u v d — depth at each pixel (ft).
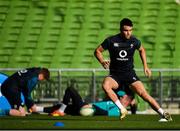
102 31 245.24
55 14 252.01
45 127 89.86
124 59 110.52
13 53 236.22
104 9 253.44
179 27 248.11
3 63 233.35
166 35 244.22
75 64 231.50
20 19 250.78
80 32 244.42
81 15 251.60
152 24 248.32
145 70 112.16
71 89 137.08
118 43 110.42
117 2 255.70
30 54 235.81
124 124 99.25
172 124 99.60
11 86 126.52
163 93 174.81
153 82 174.91
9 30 246.27
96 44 239.91
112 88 110.73
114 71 111.04
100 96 172.24
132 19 249.75
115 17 250.78
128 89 113.19
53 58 233.76
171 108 174.91
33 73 127.44
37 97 171.73
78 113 136.05
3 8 254.47
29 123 100.48
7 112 128.88
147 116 134.10
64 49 237.04
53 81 171.73
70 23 248.32
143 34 244.01
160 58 233.96
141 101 171.01
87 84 172.35
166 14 252.42
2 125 94.27
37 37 242.78
